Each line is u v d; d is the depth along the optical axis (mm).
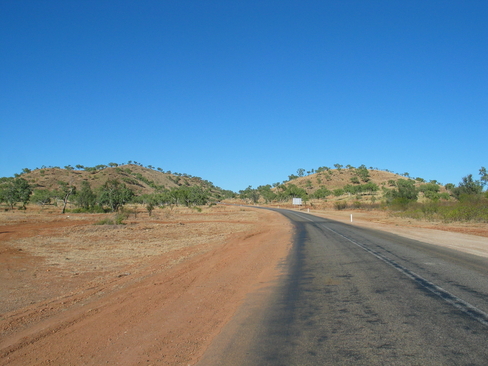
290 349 4859
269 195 142375
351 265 11406
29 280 10914
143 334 5785
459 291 7609
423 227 27891
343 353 4641
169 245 19625
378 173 193000
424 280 8797
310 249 16000
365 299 7219
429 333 5207
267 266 11914
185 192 90812
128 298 8227
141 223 36688
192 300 7832
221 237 23547
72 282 10625
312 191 170500
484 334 5102
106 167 172500
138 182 159750
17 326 6602
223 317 6488
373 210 63688
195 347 5156
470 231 23562
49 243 20281
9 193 61906
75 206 74375
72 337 5797
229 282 9578
